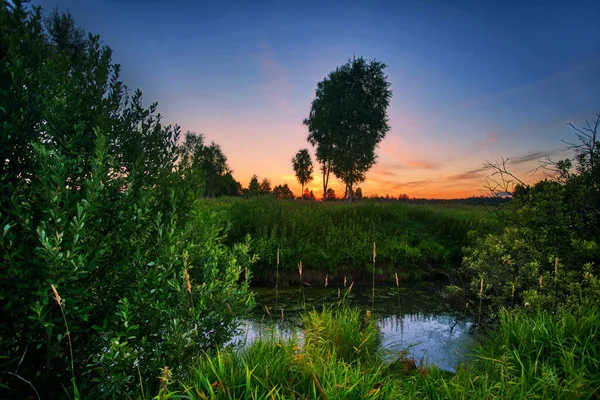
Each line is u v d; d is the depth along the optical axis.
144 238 3.30
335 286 9.66
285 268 10.12
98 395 2.54
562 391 2.76
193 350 3.06
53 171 2.47
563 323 3.82
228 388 2.33
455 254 12.10
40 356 2.70
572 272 4.96
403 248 11.45
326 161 38.78
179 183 3.62
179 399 2.54
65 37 3.55
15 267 2.31
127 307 2.58
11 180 2.71
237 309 3.81
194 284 3.71
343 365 3.10
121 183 2.94
